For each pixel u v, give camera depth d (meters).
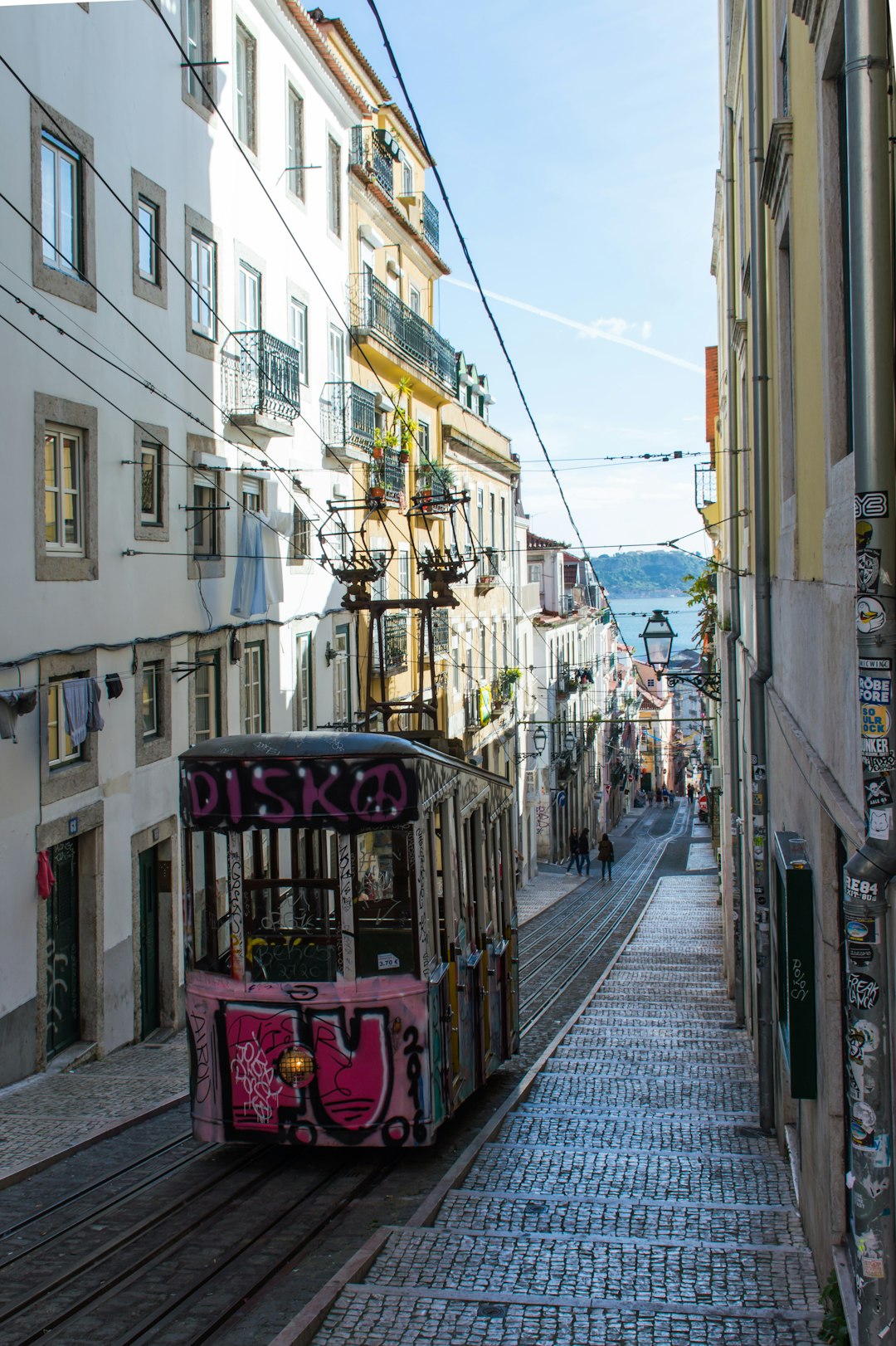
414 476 28.66
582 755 57.31
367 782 8.32
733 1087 12.05
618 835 68.12
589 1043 14.87
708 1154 9.09
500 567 40.09
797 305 7.58
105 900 13.73
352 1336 5.52
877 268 3.64
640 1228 7.16
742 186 14.42
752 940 13.92
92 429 13.55
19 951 11.86
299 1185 8.15
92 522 13.53
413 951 8.30
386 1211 7.67
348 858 8.32
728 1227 7.17
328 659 22.83
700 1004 18.67
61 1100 10.82
